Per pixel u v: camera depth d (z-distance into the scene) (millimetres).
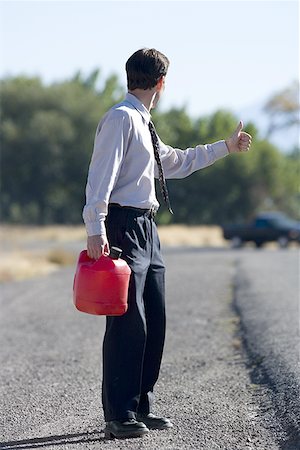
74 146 134500
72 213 136375
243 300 25141
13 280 38375
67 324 22000
